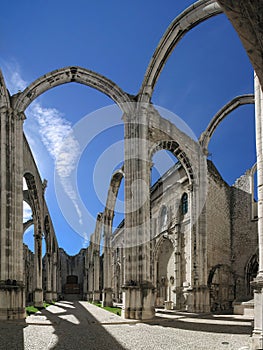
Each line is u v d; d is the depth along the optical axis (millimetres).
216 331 15195
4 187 21609
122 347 11422
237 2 5090
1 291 19859
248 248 32500
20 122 23031
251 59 5988
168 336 13773
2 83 22297
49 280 44312
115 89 24031
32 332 14938
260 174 11641
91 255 56375
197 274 27719
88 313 25562
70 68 23859
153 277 34375
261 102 11992
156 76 23859
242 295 31953
